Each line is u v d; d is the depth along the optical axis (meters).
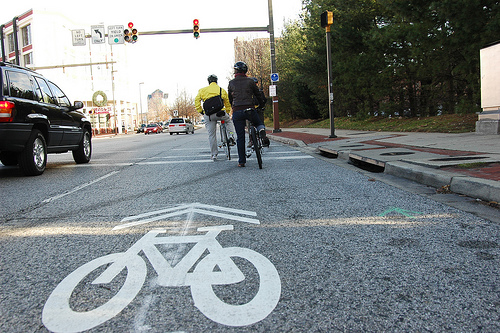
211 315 1.98
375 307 2.02
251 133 7.45
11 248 3.06
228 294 2.19
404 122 16.48
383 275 2.39
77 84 55.31
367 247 2.89
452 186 4.61
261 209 4.15
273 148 12.18
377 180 5.67
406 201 4.30
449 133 11.16
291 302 2.09
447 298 2.09
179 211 4.15
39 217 4.03
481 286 2.21
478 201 4.10
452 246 2.85
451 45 13.30
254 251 2.86
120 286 2.32
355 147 9.38
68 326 1.90
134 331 1.85
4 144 6.49
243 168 7.57
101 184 6.09
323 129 21.64
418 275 2.38
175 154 11.35
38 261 2.77
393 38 15.58
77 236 3.33
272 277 2.40
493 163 5.46
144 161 9.52
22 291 2.29
